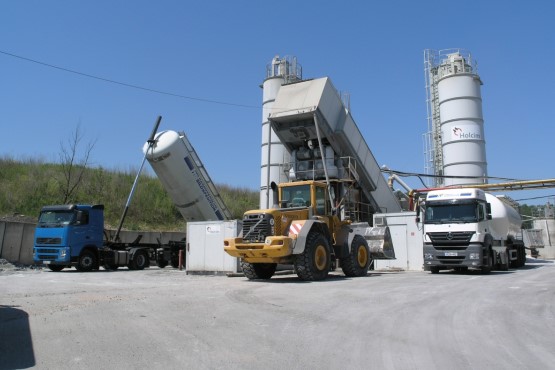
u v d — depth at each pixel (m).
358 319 7.69
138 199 33.97
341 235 16.50
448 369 5.05
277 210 14.43
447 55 35.00
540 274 17.53
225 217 23.38
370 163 22.94
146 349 5.88
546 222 44.41
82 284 13.87
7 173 31.08
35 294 11.02
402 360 5.38
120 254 21.62
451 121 32.50
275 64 31.23
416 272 19.84
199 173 22.16
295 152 21.73
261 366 5.18
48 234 19.89
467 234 17.56
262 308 8.77
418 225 19.75
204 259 18.81
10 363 5.32
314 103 19.66
